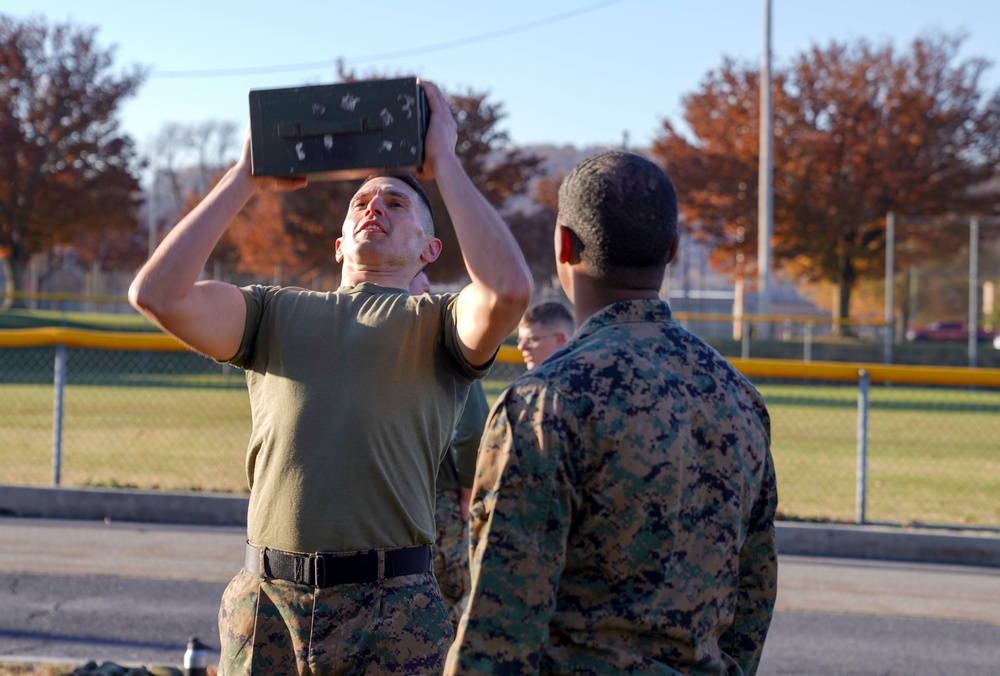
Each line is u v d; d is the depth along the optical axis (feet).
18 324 98.53
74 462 34.01
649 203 7.02
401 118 8.84
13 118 126.52
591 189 7.08
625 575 6.48
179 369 67.77
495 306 8.78
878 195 119.24
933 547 26.12
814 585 23.52
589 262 7.12
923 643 19.47
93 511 28.68
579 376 6.59
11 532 26.66
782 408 55.98
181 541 26.18
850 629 20.27
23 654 17.35
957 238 107.04
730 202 122.21
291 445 9.29
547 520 6.39
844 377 28.78
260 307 9.80
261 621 9.21
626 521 6.46
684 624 6.48
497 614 6.29
